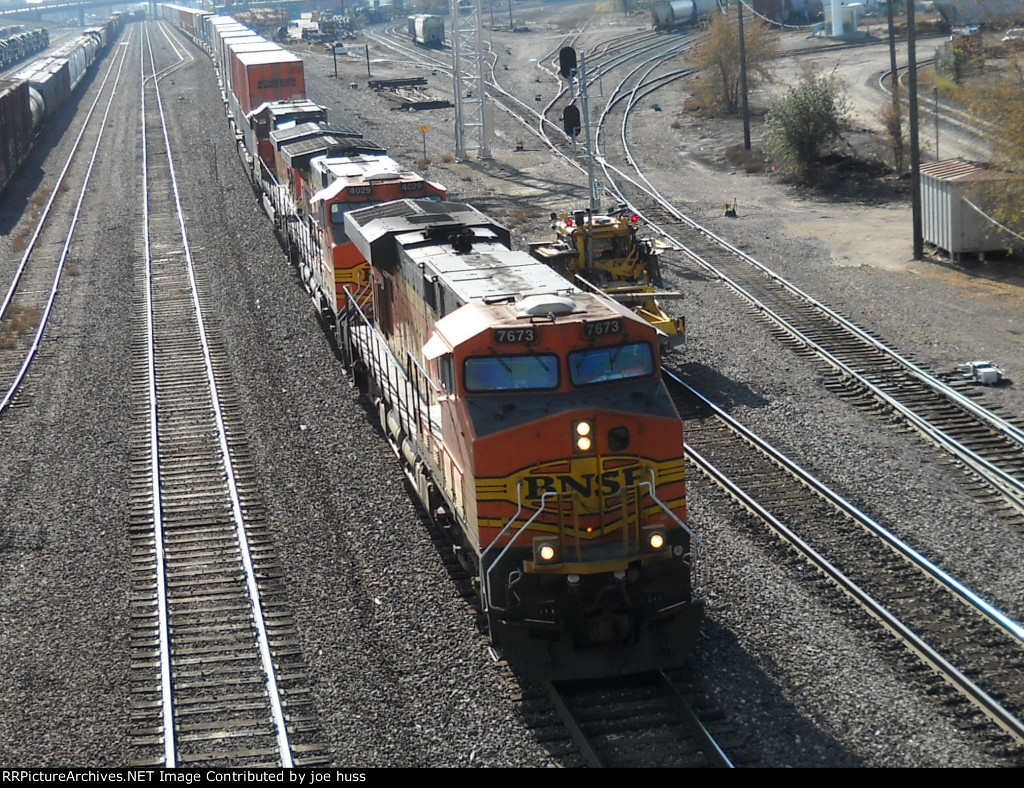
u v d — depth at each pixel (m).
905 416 20.11
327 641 13.25
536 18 127.88
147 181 48.22
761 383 22.11
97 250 36.41
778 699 11.63
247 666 12.86
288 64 48.19
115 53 128.50
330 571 15.03
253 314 28.27
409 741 11.23
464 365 12.00
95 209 43.09
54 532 16.59
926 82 57.91
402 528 16.17
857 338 24.64
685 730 11.21
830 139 44.28
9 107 48.97
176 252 35.78
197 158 53.31
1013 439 18.83
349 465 18.66
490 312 12.51
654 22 92.56
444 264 15.07
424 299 15.34
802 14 91.94
